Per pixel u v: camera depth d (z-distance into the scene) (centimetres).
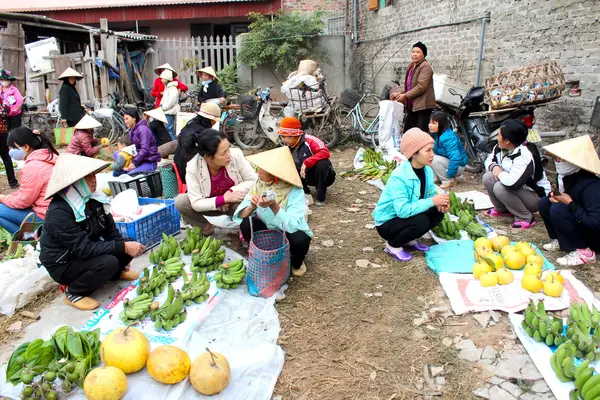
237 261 400
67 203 340
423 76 701
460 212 504
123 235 444
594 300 346
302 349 322
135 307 340
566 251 435
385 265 434
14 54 1155
